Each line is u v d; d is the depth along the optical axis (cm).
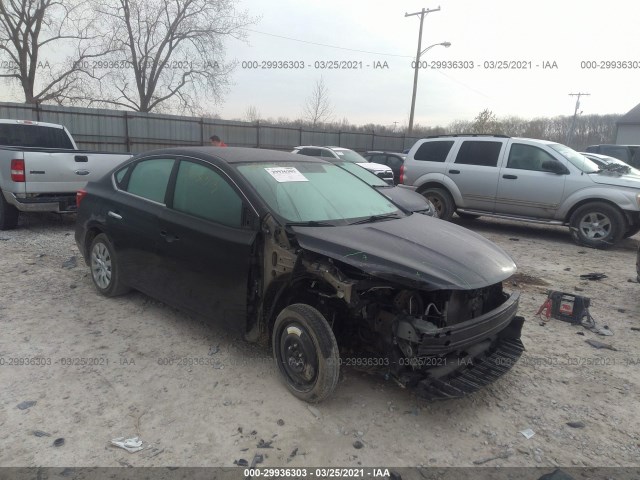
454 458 294
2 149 815
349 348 375
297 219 372
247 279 362
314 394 334
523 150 984
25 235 836
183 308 424
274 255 353
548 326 502
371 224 395
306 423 321
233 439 303
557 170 930
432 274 310
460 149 1051
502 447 306
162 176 457
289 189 402
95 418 318
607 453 303
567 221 945
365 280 325
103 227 506
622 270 744
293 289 363
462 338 318
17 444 291
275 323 360
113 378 367
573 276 702
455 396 312
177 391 353
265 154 456
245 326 372
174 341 430
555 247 913
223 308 385
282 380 363
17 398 337
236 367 388
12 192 797
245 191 377
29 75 2520
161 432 307
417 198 768
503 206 997
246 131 2591
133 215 466
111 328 454
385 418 330
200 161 423
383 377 376
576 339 471
